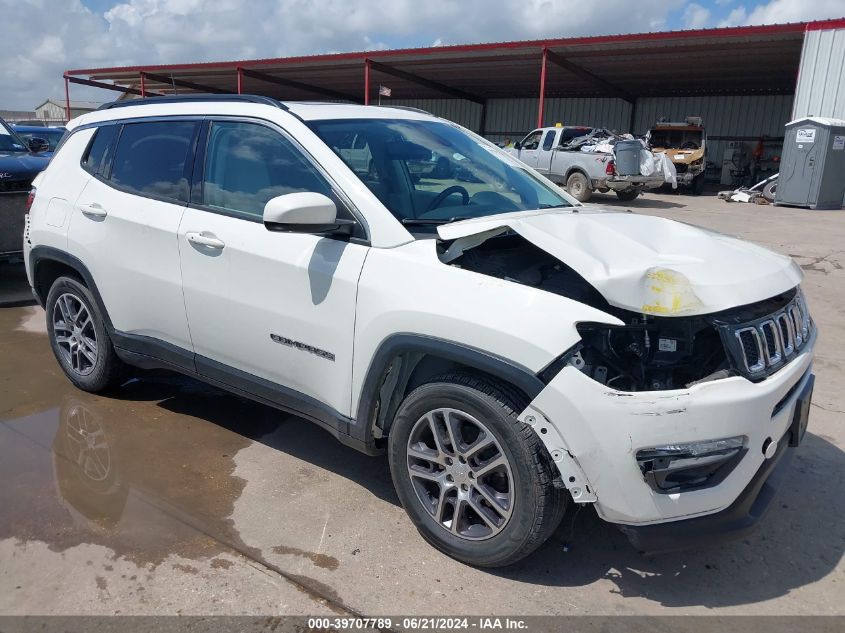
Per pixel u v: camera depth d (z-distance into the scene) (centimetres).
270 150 337
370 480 350
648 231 311
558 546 298
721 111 2970
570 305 248
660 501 245
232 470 356
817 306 704
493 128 3588
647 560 290
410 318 273
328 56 2681
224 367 357
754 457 254
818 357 546
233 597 261
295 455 375
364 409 297
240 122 352
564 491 259
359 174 316
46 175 446
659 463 241
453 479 280
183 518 312
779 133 2853
